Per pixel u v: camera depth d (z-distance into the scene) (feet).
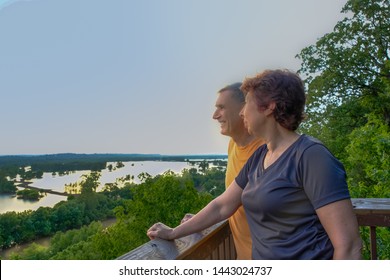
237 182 3.64
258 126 3.11
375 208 4.66
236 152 4.29
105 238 39.88
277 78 3.00
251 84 3.12
